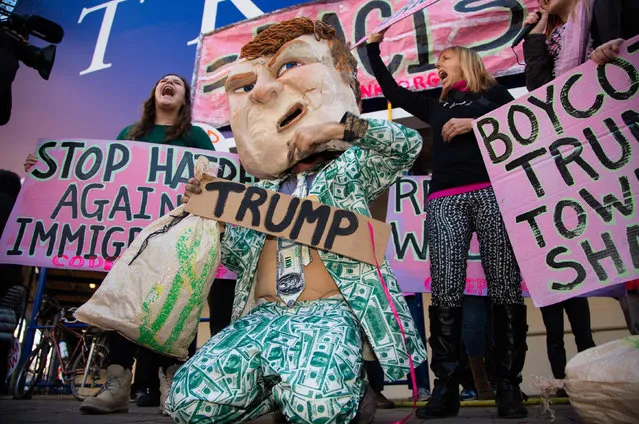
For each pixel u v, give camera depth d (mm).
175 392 1328
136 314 1554
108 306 1579
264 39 1866
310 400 1188
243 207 1612
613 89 1979
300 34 1865
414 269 3244
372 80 4023
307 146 1521
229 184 1658
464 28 3906
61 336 4922
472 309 2959
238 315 1636
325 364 1238
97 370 4691
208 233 1635
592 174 1934
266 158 1790
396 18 2459
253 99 1798
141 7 5324
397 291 1545
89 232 2859
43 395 5250
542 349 4418
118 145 2959
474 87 2295
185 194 1675
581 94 2020
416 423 1745
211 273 1629
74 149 2973
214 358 1350
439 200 2162
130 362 2281
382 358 1403
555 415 1914
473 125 2123
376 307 1455
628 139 1915
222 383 1316
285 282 1518
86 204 2893
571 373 1389
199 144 3062
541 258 1922
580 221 1905
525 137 2053
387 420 1864
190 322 1602
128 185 2900
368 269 1511
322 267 1562
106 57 5164
